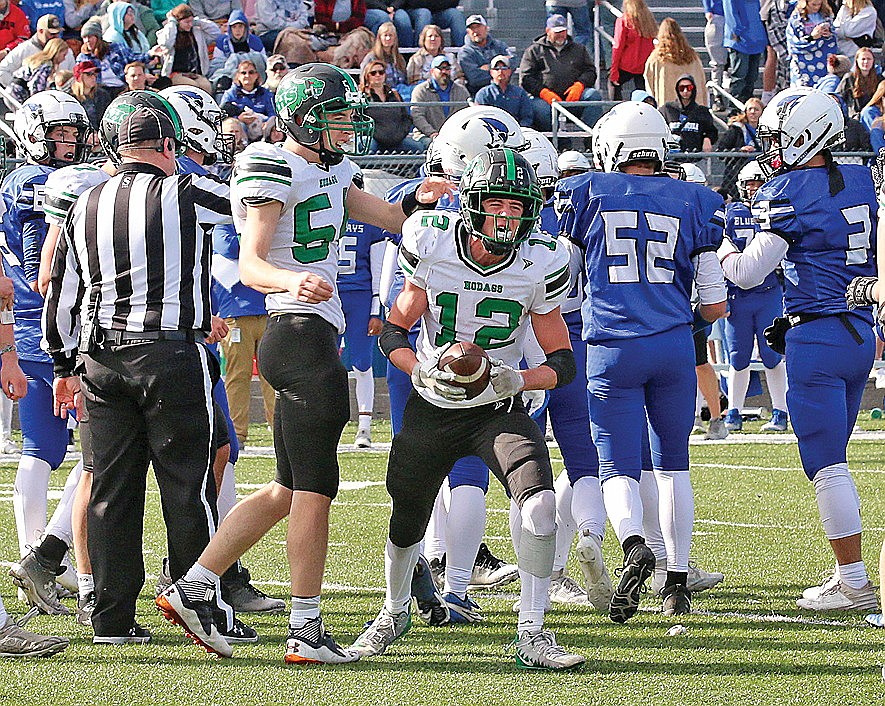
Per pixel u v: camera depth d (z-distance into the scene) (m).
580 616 18.61
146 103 16.86
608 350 18.25
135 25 49.38
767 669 15.55
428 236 15.42
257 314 34.56
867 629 17.64
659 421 18.59
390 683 14.97
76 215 16.62
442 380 14.91
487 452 15.41
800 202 19.27
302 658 15.75
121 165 16.80
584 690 14.65
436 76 48.97
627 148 18.88
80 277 16.70
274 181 15.38
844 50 55.47
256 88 48.00
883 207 15.92
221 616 16.14
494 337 15.63
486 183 14.77
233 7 55.31
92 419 16.72
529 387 15.26
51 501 29.17
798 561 22.39
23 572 18.56
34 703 14.20
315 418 15.38
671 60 50.94
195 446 16.45
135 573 16.94
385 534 25.08
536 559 15.41
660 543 19.58
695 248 18.70
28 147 20.56
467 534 18.25
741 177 34.44
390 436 41.50
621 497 17.95
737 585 20.66
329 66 15.85
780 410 40.97
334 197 15.95
